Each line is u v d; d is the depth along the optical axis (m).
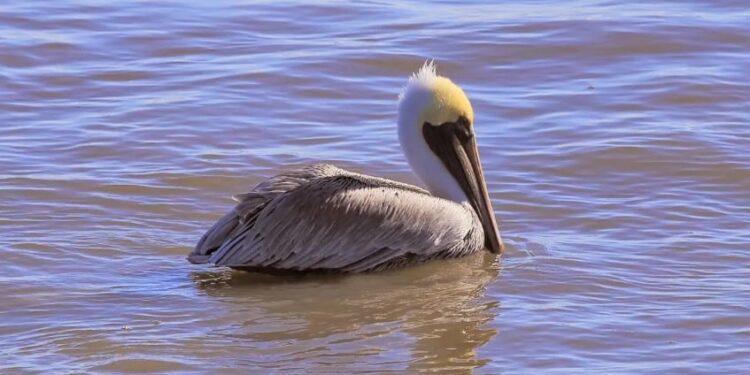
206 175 15.55
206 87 18.67
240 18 21.66
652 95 18.31
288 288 12.62
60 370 10.66
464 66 19.59
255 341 11.34
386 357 11.05
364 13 21.97
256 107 18.00
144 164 15.91
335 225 12.77
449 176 13.86
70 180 15.21
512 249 13.62
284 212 12.64
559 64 19.66
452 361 10.96
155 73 19.28
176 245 13.66
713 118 17.52
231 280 12.80
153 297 12.30
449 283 12.73
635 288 12.49
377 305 12.19
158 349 11.12
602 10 21.84
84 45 20.30
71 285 12.50
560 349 11.16
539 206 14.77
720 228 14.02
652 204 14.73
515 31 20.80
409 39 20.56
